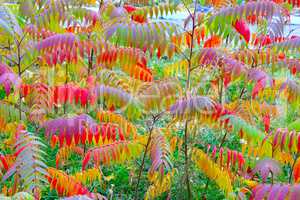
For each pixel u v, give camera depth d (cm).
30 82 258
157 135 215
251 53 252
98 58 234
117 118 240
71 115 206
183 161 285
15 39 236
